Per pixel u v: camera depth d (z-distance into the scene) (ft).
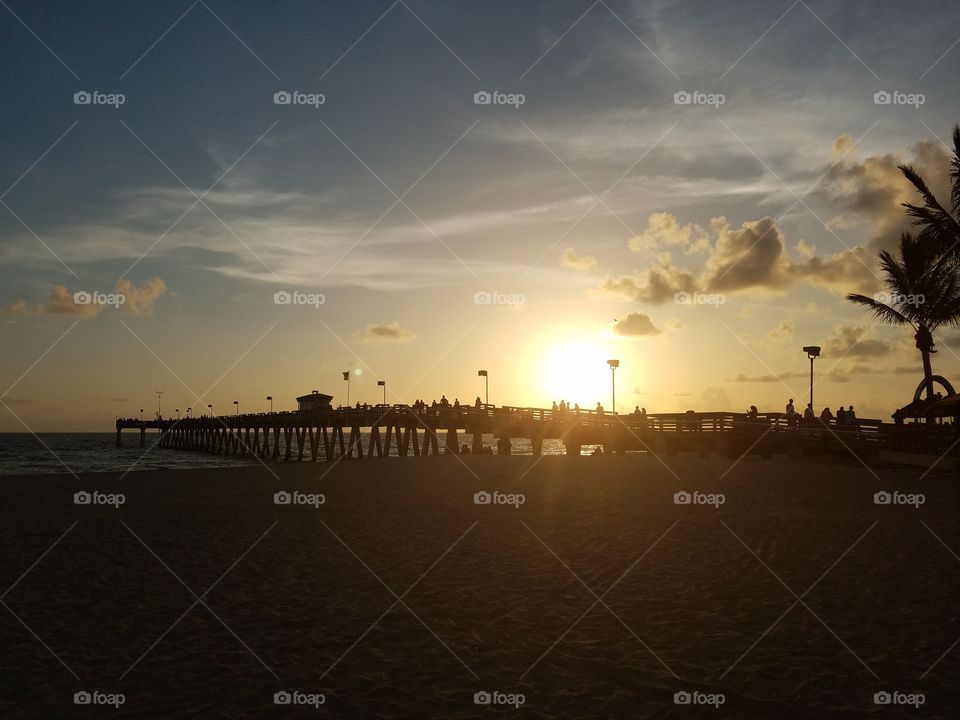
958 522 44.65
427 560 35.42
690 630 24.09
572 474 83.05
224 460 254.27
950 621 24.57
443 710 18.11
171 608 27.27
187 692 19.35
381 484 75.61
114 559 36.40
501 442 148.36
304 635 23.98
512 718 17.61
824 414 110.01
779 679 19.85
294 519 49.93
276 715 17.84
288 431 237.66
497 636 23.76
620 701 18.56
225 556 36.91
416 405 172.55
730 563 33.78
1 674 20.75
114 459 262.26
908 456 79.92
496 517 49.42
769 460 105.81
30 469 195.83
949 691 18.93
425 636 23.80
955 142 85.25
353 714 17.89
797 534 40.93
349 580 31.45
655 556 35.58
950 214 91.04
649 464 98.63
